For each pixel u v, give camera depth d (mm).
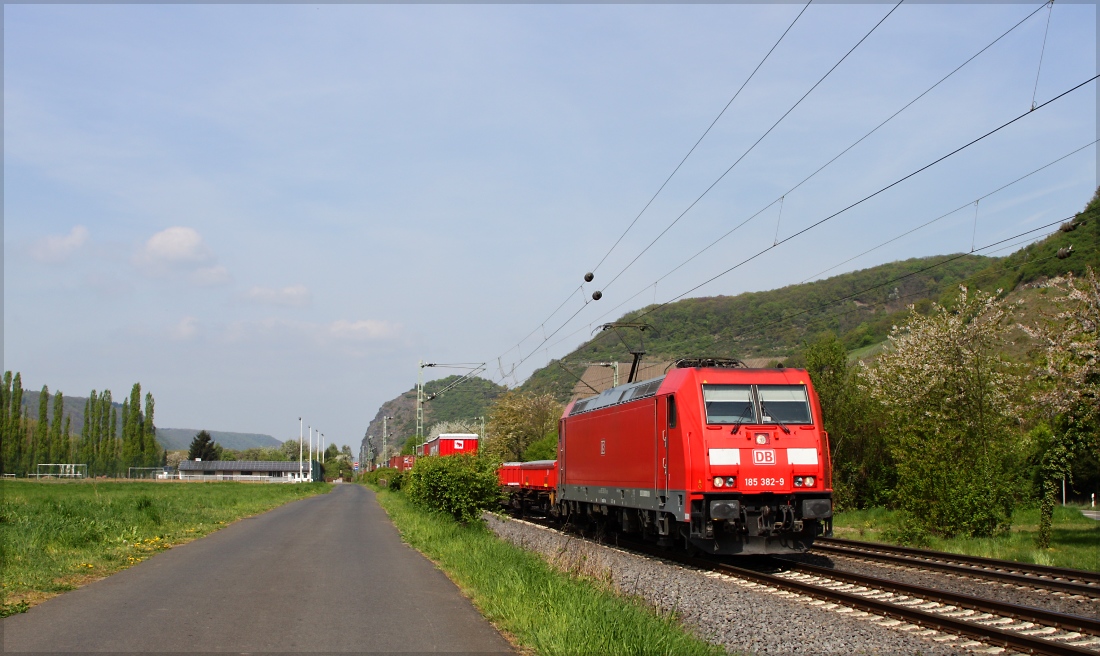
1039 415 25562
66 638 9477
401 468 66562
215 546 20266
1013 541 22953
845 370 35938
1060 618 11711
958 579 16328
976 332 30062
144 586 13453
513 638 9969
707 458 17906
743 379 18719
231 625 10359
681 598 13336
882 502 34469
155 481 98562
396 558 18125
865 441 35344
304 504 45719
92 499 37594
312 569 15961
